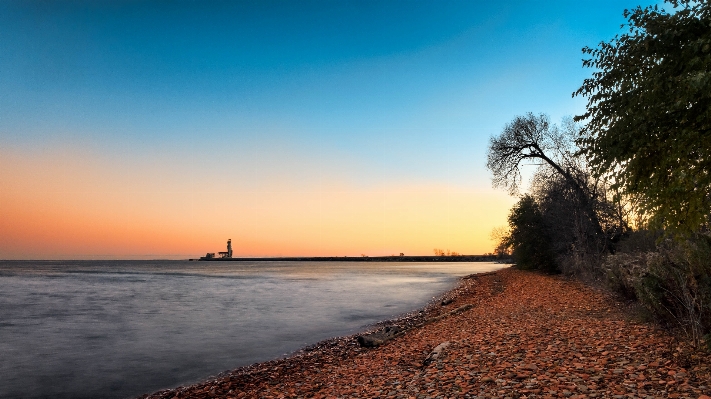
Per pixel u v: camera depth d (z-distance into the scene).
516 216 42.72
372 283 52.53
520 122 37.78
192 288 48.22
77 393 10.42
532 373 7.21
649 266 10.42
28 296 38.81
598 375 6.74
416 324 17.38
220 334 18.22
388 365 9.96
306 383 9.70
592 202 28.61
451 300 25.62
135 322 22.02
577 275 29.67
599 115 8.61
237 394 9.59
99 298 36.44
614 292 16.31
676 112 7.44
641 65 7.82
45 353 14.82
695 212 7.97
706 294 7.82
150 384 11.09
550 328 11.44
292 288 46.03
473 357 8.87
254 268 143.25
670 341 8.12
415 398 6.66
